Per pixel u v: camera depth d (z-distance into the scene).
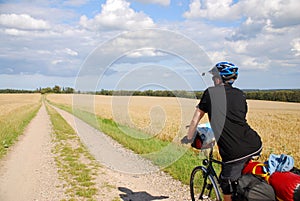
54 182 6.93
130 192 6.14
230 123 3.80
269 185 3.36
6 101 69.75
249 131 3.86
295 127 20.11
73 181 6.98
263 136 15.32
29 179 7.21
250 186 3.38
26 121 23.77
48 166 8.55
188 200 5.63
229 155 3.79
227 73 3.96
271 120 25.81
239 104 3.87
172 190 6.19
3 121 21.91
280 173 3.40
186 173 7.03
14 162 9.12
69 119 26.09
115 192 6.15
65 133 16.42
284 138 14.77
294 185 3.15
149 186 6.47
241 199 3.45
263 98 64.75
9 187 6.61
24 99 81.88
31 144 12.65
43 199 5.83
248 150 3.76
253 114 33.44
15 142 13.11
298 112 36.53
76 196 5.96
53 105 58.06
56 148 11.59
